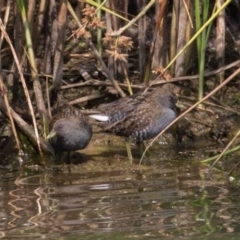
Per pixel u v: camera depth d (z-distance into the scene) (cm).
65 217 980
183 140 1375
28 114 1376
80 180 1161
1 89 1264
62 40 1380
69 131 1264
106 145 1363
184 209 1006
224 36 1462
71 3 1532
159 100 1335
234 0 1588
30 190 1112
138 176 1177
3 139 1336
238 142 1363
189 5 1369
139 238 902
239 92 1470
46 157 1288
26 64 1410
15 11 1345
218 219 968
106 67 1361
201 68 1376
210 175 1174
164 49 1398
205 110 1416
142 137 1330
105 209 1011
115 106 1345
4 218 982
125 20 1312
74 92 1445
